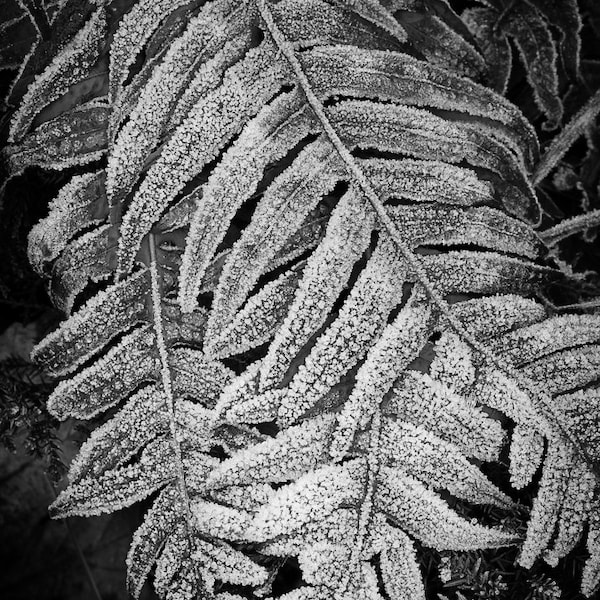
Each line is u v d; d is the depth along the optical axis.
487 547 0.32
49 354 0.33
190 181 0.33
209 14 0.32
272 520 0.31
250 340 0.32
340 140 0.32
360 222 0.32
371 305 0.31
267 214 0.31
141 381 0.33
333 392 0.32
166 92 0.32
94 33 0.33
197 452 0.32
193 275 0.32
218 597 0.32
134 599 0.33
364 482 0.32
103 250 0.33
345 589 0.31
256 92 0.32
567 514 0.32
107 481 0.32
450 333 0.32
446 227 0.32
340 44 0.33
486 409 0.33
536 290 0.33
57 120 0.33
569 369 0.32
